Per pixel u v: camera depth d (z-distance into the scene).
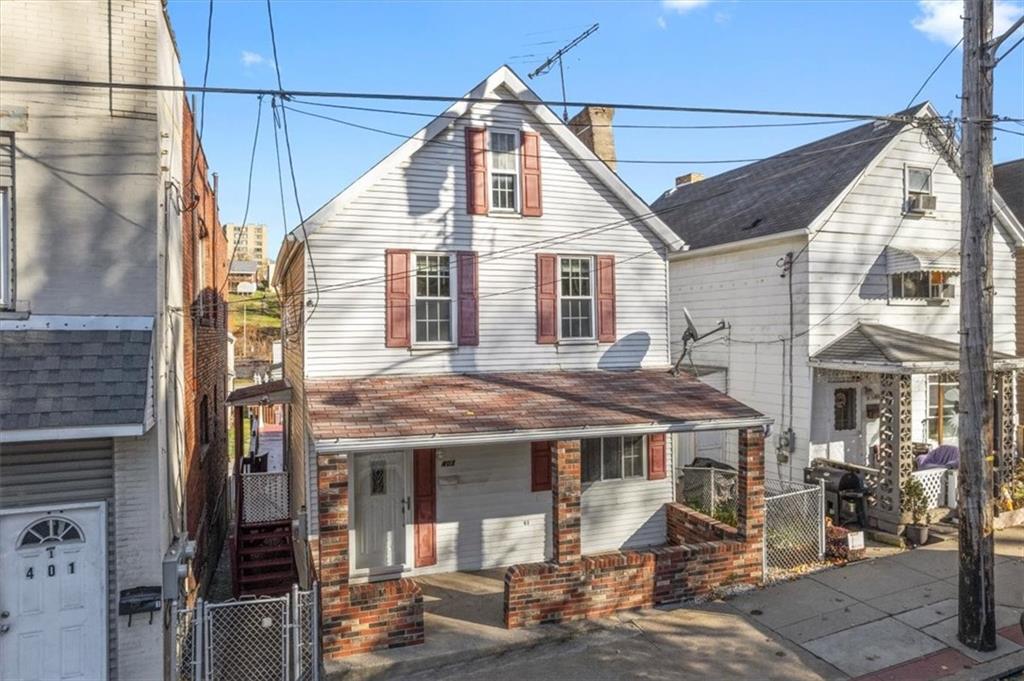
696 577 9.71
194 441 11.14
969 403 8.02
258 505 14.06
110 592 7.20
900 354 12.18
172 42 9.03
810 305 13.59
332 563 8.06
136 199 7.53
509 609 8.72
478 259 11.62
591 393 10.98
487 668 7.92
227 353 21.89
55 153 7.31
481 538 11.29
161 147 7.88
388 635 8.17
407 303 11.12
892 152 14.46
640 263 12.75
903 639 8.27
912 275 14.62
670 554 9.57
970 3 7.95
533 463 11.62
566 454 9.28
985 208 7.96
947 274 14.45
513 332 11.85
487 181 11.70
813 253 13.63
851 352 12.95
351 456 10.62
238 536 12.64
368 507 10.73
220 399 17.66
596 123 16.86
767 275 14.67
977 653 7.91
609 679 7.59
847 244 13.98
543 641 8.48
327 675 7.62
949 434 15.41
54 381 6.78
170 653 7.54
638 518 12.34
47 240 7.25
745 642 8.35
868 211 14.20
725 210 17.64
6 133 7.18
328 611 7.96
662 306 12.91
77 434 6.61
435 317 11.43
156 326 7.50
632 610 9.31
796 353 13.89
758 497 10.20
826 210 13.55
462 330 11.47
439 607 9.50
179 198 9.73
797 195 15.21
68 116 7.36
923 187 14.89
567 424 9.38
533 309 11.98
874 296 14.27
